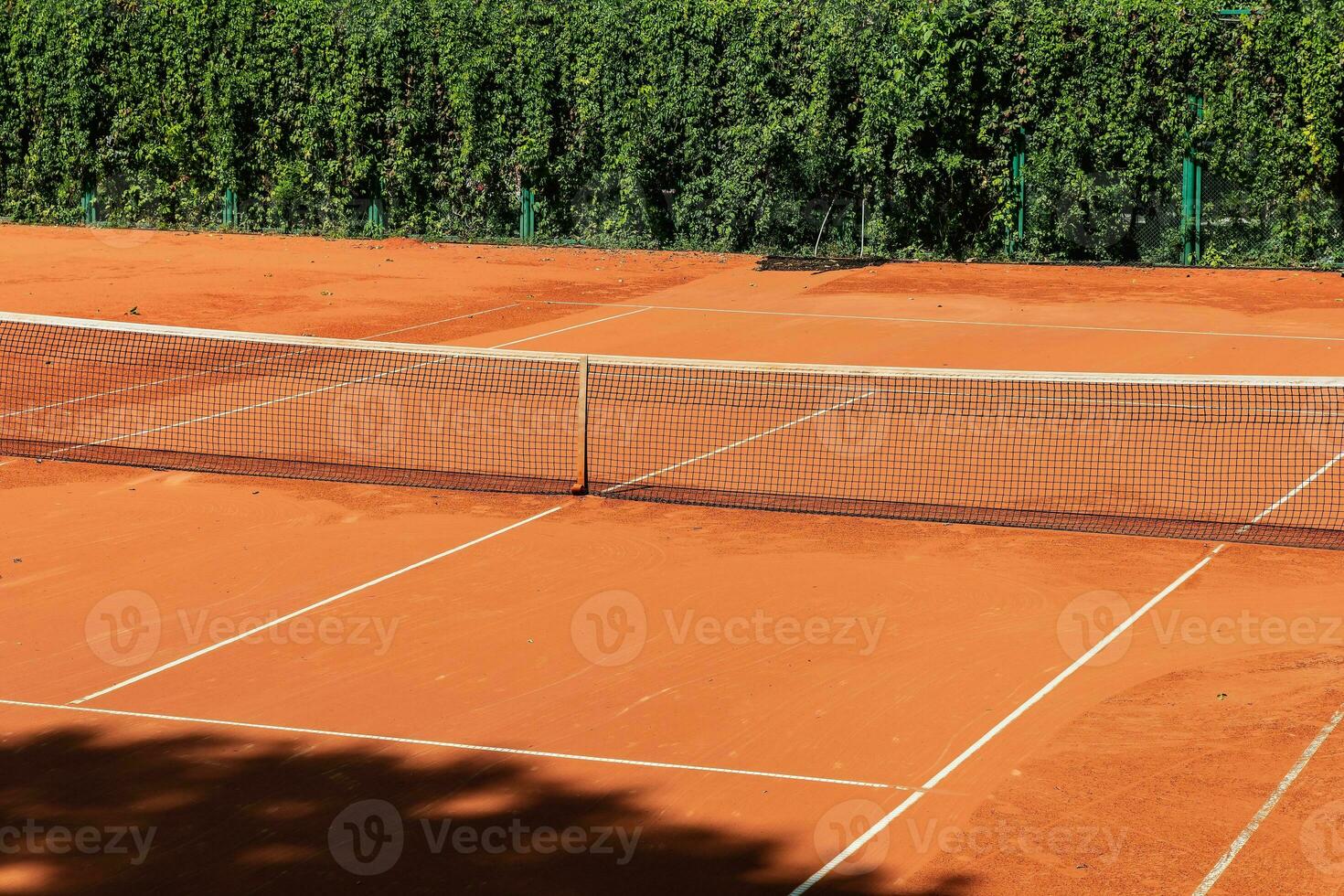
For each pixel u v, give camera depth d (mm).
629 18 28188
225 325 20531
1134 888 6055
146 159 32281
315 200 31500
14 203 33344
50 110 32500
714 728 7691
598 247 29406
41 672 8414
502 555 10703
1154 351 18312
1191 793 6930
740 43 27500
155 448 13969
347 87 30406
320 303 22641
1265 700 8000
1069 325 20438
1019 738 7566
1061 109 26062
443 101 30062
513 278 25500
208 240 30281
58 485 12664
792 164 27812
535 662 8602
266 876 6109
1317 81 24406
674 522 11594
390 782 7035
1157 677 8352
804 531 11312
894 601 9680
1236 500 12039
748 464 13375
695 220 28828
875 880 6125
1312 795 6891
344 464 13430
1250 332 19609
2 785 6945
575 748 7441
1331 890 6020
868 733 7629
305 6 30438
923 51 26281
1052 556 10633
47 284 23953
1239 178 25344
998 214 26812
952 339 19438
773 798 6895
